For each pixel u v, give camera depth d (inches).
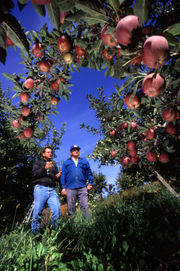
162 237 52.5
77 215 115.0
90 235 76.6
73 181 167.2
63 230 83.5
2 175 223.0
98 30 53.5
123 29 39.4
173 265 45.1
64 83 82.3
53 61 71.6
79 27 57.6
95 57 60.0
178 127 76.3
